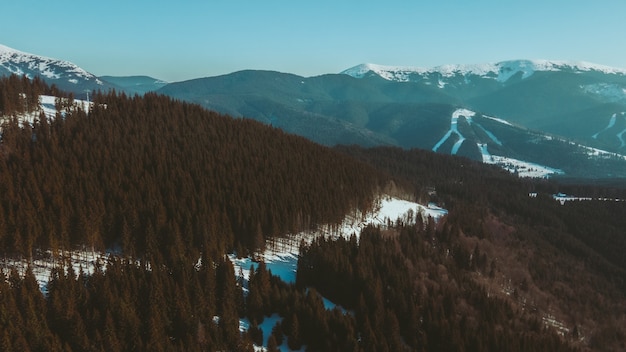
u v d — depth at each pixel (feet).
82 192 322.14
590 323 382.83
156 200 336.49
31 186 316.40
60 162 368.48
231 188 403.75
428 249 414.82
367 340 238.48
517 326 310.65
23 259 267.80
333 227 426.92
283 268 338.95
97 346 202.49
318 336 241.76
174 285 248.32
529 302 388.57
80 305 223.92
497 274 425.69
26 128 410.11
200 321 232.53
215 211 350.23
